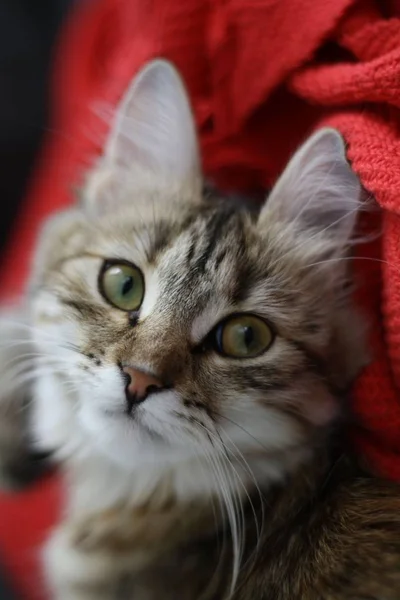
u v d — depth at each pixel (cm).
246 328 26
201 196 29
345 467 27
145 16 30
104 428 26
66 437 29
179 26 30
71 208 30
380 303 27
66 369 26
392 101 25
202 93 30
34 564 32
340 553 25
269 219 28
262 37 28
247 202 30
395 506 25
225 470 26
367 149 25
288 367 26
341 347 27
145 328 25
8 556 35
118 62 32
